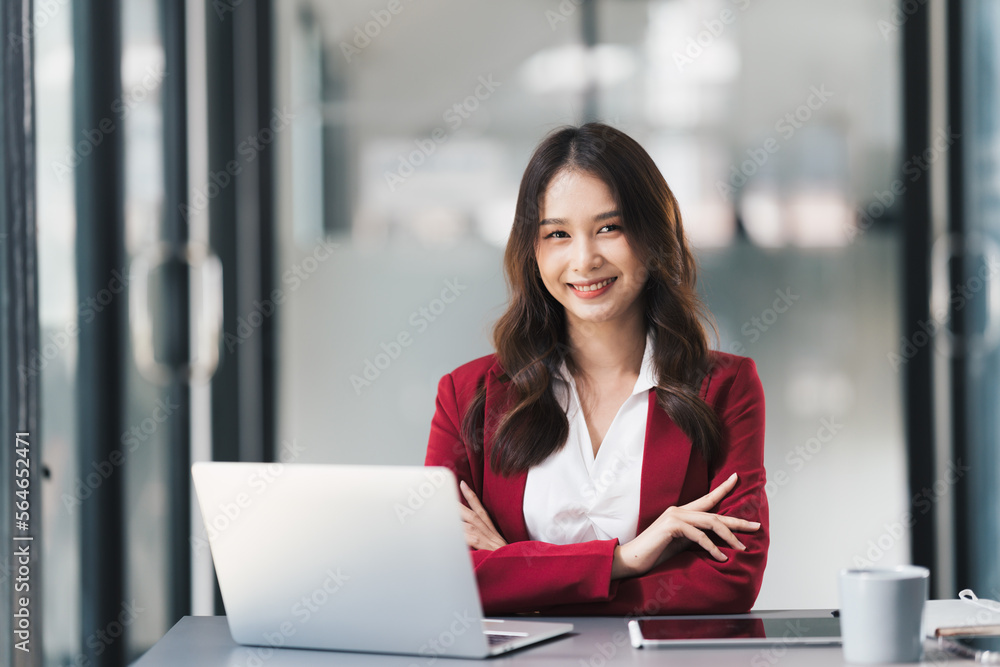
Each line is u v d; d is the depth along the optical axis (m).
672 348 1.61
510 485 1.59
